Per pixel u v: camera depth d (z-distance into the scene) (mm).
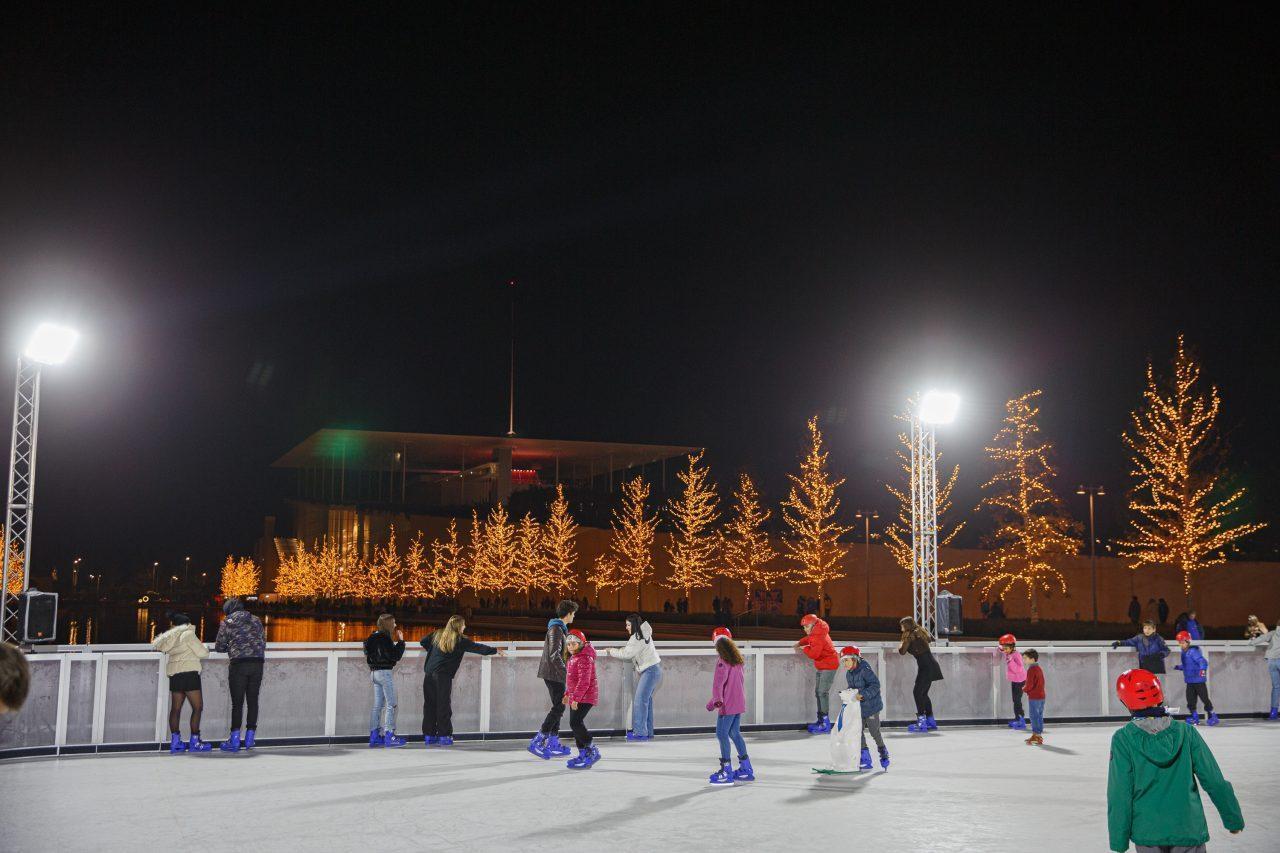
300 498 134375
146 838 8898
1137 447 53375
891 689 18047
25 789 11320
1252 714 19750
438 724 15109
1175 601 47562
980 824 9555
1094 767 13266
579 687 13055
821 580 57156
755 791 11367
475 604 86938
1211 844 8797
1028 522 52406
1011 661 18016
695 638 48188
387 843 8719
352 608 106625
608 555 74062
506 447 98688
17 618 15227
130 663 14320
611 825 9477
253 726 14391
